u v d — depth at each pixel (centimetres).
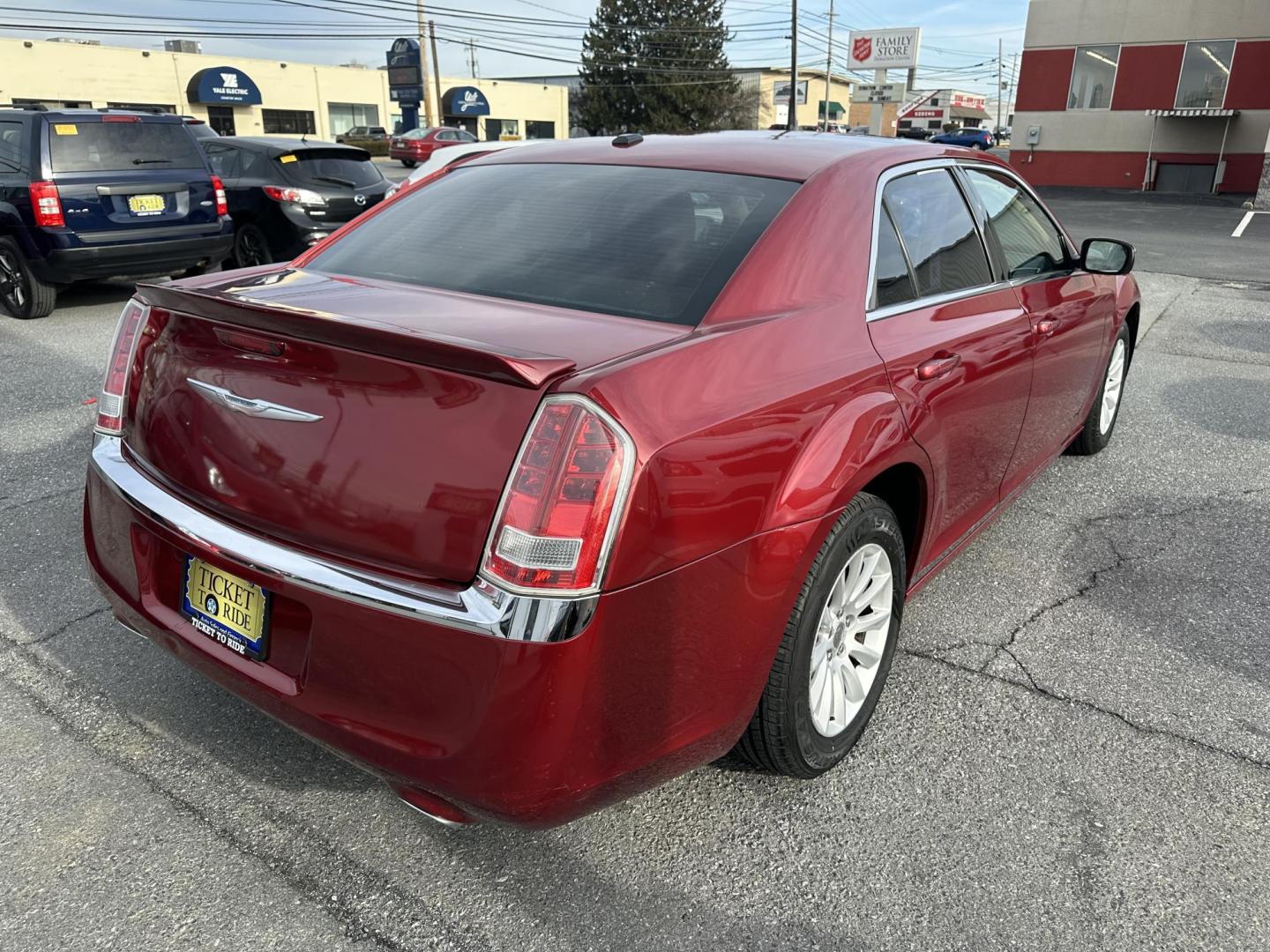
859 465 215
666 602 176
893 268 259
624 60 5725
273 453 189
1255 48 2766
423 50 4016
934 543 282
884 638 254
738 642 194
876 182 263
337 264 262
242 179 961
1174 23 2859
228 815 227
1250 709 277
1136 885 210
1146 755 255
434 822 227
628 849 219
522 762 167
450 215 268
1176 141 2952
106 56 3834
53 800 229
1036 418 345
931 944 194
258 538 191
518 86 5531
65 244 757
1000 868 215
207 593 206
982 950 193
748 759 232
